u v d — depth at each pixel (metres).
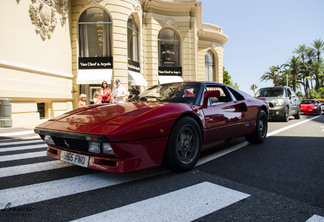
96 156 2.30
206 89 3.50
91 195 2.09
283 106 9.56
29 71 9.76
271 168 2.96
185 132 2.82
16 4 9.02
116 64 13.73
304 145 4.49
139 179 2.52
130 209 1.82
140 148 2.29
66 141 2.53
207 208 1.84
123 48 13.98
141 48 16.39
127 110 2.64
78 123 2.52
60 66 12.34
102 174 2.69
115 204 1.91
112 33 13.77
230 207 1.87
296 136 5.62
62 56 12.55
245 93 4.47
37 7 10.12
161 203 1.93
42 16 10.49
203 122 3.05
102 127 2.27
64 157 2.61
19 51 9.20
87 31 14.05
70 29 13.59
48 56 11.17
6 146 4.65
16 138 5.88
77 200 1.99
